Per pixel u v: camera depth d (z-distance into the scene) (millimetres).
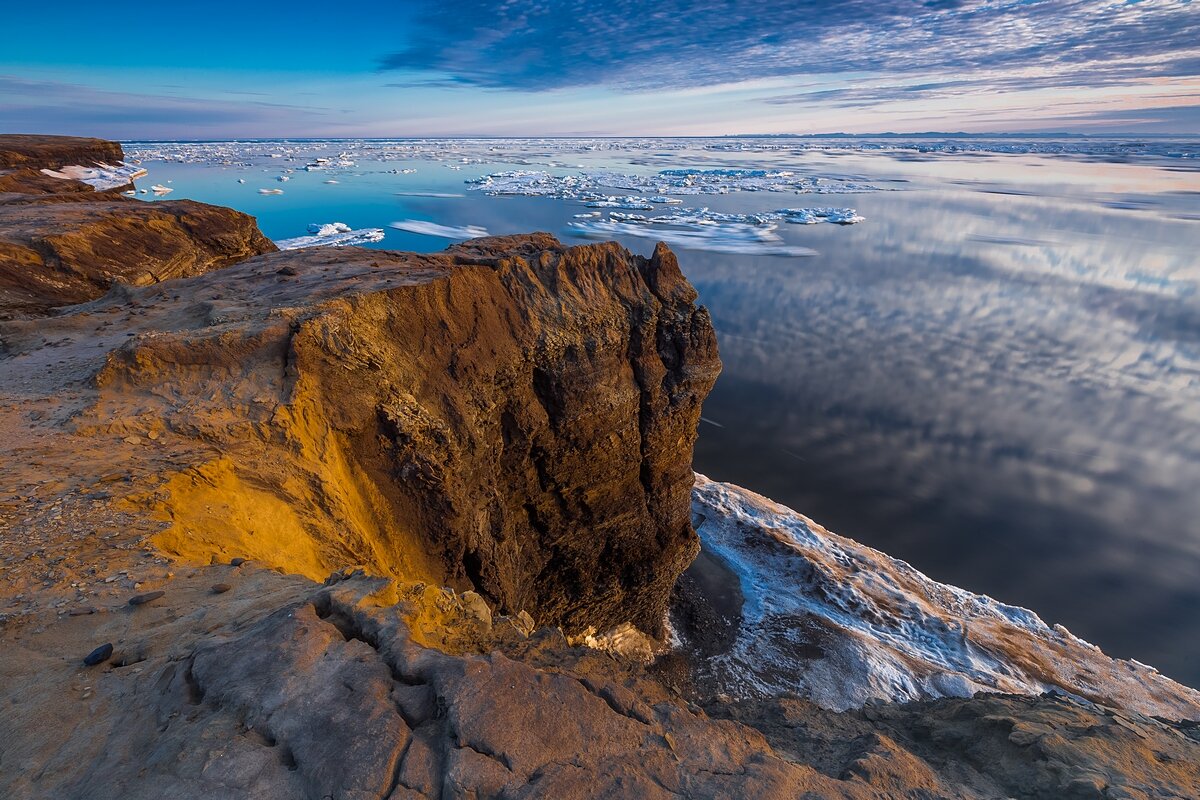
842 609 29188
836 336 64188
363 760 4246
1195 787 6266
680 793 4430
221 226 36719
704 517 35906
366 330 16156
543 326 20562
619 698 5336
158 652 5703
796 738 7312
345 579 7168
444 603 7031
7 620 6266
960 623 28141
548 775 4336
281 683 4945
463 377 18141
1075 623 29219
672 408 24375
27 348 16500
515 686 5020
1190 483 39156
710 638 27625
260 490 11164
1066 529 35406
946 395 51312
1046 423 46625
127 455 10750
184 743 4445
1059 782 5992
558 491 22234
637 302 23047
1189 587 31078
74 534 8062
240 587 7105
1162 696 24578
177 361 13688
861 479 40344
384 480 15156
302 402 13414
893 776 5387
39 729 4766
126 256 30156
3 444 10789
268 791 4086
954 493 38656
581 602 24609
